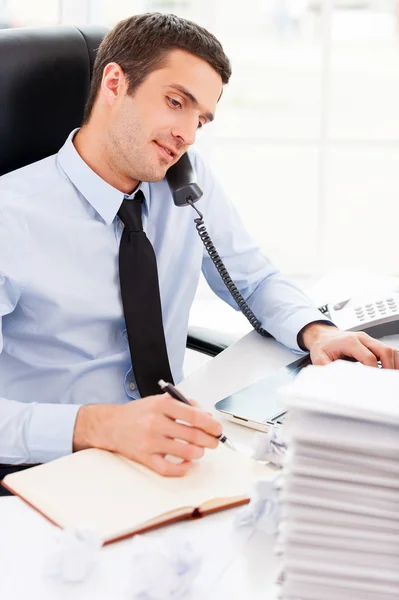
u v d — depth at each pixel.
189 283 1.58
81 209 1.39
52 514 0.83
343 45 5.55
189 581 0.72
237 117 7.53
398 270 4.30
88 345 1.40
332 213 6.96
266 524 0.81
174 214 1.54
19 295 1.36
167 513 0.83
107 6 3.42
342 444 0.65
